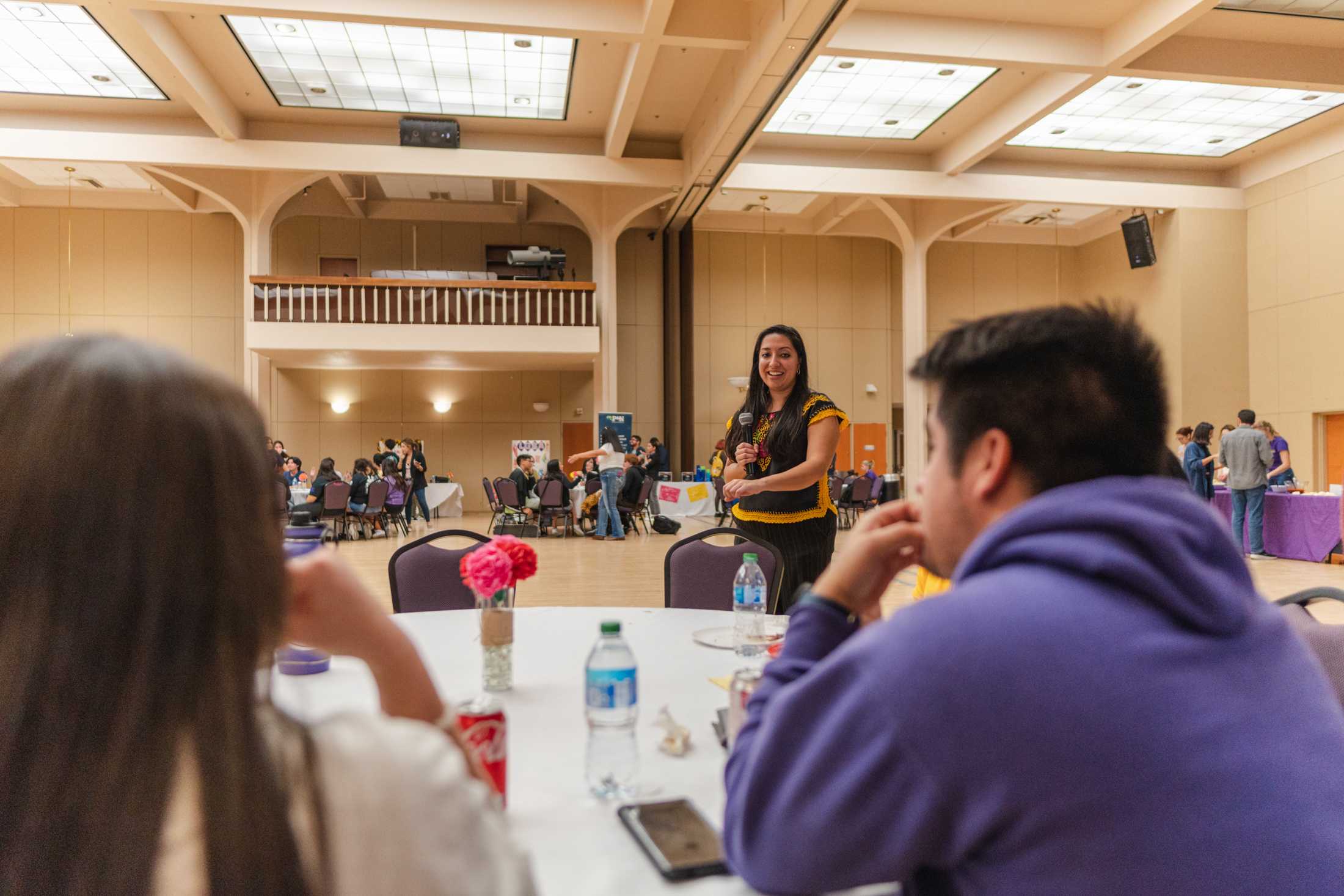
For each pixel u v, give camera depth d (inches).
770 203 600.7
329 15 310.0
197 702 13.9
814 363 658.2
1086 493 26.8
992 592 25.1
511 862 16.7
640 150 497.0
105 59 387.5
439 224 620.1
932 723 23.4
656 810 39.7
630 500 429.1
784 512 104.3
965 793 23.5
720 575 107.3
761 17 328.2
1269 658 26.3
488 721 40.0
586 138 491.2
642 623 83.5
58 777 13.2
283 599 15.7
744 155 450.3
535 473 473.7
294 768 15.0
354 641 26.0
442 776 16.3
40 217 584.4
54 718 13.3
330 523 422.0
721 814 40.5
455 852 15.6
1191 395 536.7
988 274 658.2
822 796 25.2
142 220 594.2
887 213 559.8
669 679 63.5
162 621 13.7
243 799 13.7
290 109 446.0
